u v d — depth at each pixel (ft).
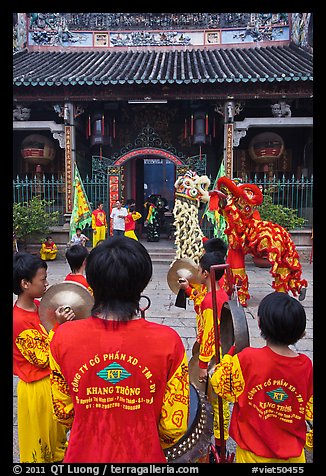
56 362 4.42
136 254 4.35
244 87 35.35
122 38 44.83
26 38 45.39
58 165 44.96
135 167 48.55
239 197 19.11
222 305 7.09
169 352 4.25
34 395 6.98
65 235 37.58
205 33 44.24
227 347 7.25
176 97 35.86
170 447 4.93
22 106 37.24
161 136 44.80
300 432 5.55
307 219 39.19
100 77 34.37
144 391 4.16
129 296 4.35
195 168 39.34
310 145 42.06
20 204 37.09
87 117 42.01
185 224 24.85
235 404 5.96
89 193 42.47
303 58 39.22
